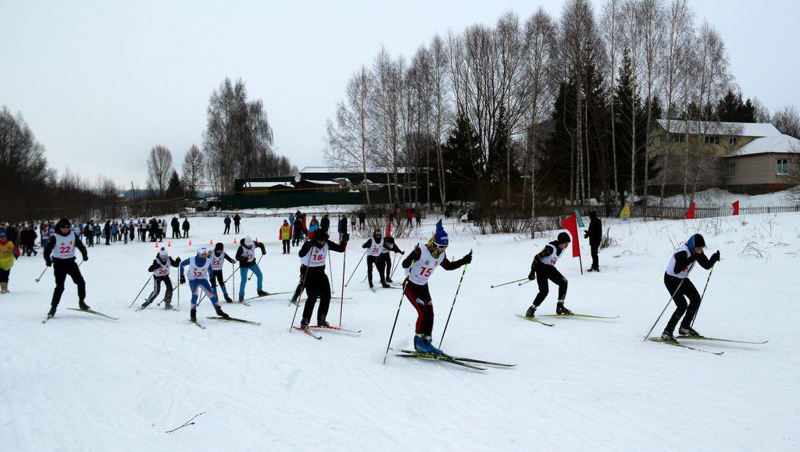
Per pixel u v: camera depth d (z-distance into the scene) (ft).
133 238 101.86
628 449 11.62
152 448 11.96
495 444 12.00
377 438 12.42
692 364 18.11
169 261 31.50
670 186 126.62
